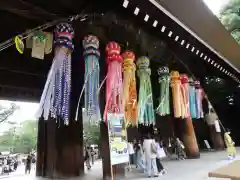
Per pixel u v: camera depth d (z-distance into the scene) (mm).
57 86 3400
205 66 8250
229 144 7633
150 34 5094
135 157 7152
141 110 4766
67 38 3646
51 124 6891
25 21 4219
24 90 7633
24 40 4109
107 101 4180
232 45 6305
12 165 13180
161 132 8734
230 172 2041
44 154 7137
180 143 7992
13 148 25297
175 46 5945
